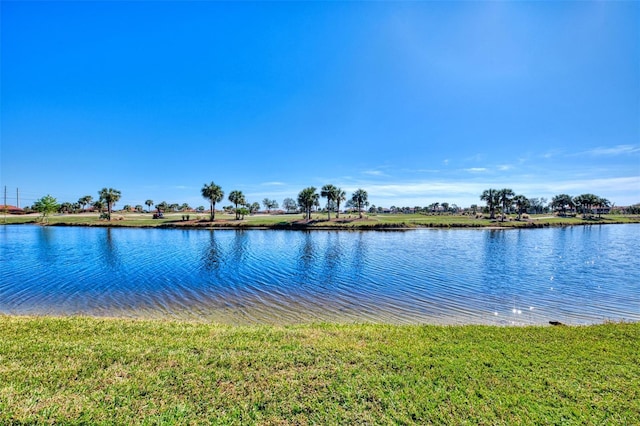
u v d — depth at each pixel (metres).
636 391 5.79
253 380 5.96
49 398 5.20
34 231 55.56
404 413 5.05
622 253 33.12
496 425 4.80
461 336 8.91
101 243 38.91
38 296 15.66
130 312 13.40
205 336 8.49
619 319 12.98
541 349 7.83
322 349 7.55
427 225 68.88
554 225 79.25
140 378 5.93
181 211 131.62
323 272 22.66
